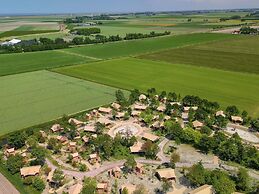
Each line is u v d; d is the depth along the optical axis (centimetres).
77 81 17900
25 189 8425
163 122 11950
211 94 15425
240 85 16850
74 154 9825
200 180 8375
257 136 11231
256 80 17750
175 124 11069
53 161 9750
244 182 8388
